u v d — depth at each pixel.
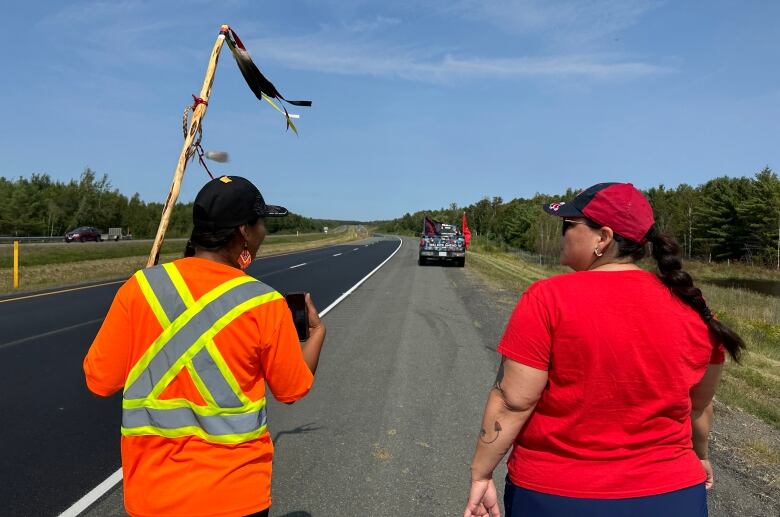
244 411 1.82
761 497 3.83
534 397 1.76
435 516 3.53
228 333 1.80
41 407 5.83
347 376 6.94
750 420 5.70
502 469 4.37
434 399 5.99
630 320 1.69
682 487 1.71
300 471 4.18
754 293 23.92
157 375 1.80
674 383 1.70
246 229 2.00
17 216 65.44
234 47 2.40
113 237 58.56
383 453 4.51
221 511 1.76
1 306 13.20
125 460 1.85
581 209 1.89
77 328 10.28
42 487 3.98
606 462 1.71
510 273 25.28
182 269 1.90
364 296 15.45
